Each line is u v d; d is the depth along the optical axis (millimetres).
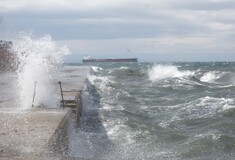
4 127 9250
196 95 23062
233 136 12008
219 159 10094
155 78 38469
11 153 7297
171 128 13859
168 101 20484
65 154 8734
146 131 13000
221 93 23578
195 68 59781
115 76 40625
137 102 20031
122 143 11469
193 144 11242
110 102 19391
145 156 10172
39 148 7617
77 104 13688
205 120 15000
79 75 28656
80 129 13008
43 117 10352
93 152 10289
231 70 46188
